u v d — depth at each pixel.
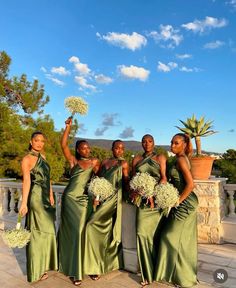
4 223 6.64
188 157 3.74
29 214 3.74
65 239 3.74
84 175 3.84
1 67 14.66
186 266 3.35
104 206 3.69
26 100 14.87
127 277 3.83
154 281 3.65
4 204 7.21
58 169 11.84
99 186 3.50
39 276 3.65
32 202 3.71
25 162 3.70
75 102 4.10
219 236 5.45
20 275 4.01
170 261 3.38
